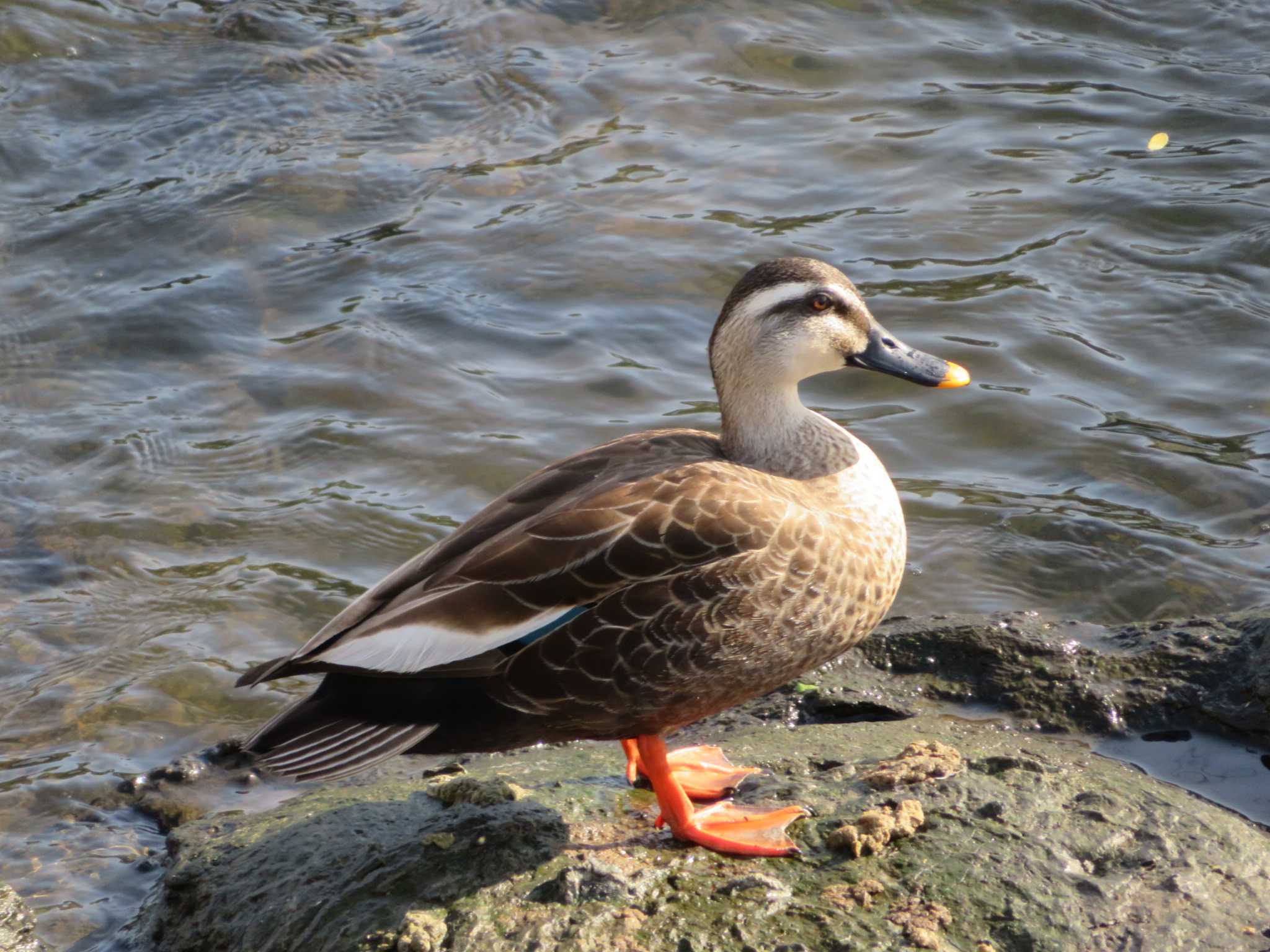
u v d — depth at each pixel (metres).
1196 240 14.48
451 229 15.21
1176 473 11.86
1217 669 8.91
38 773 9.41
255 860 7.61
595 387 13.15
